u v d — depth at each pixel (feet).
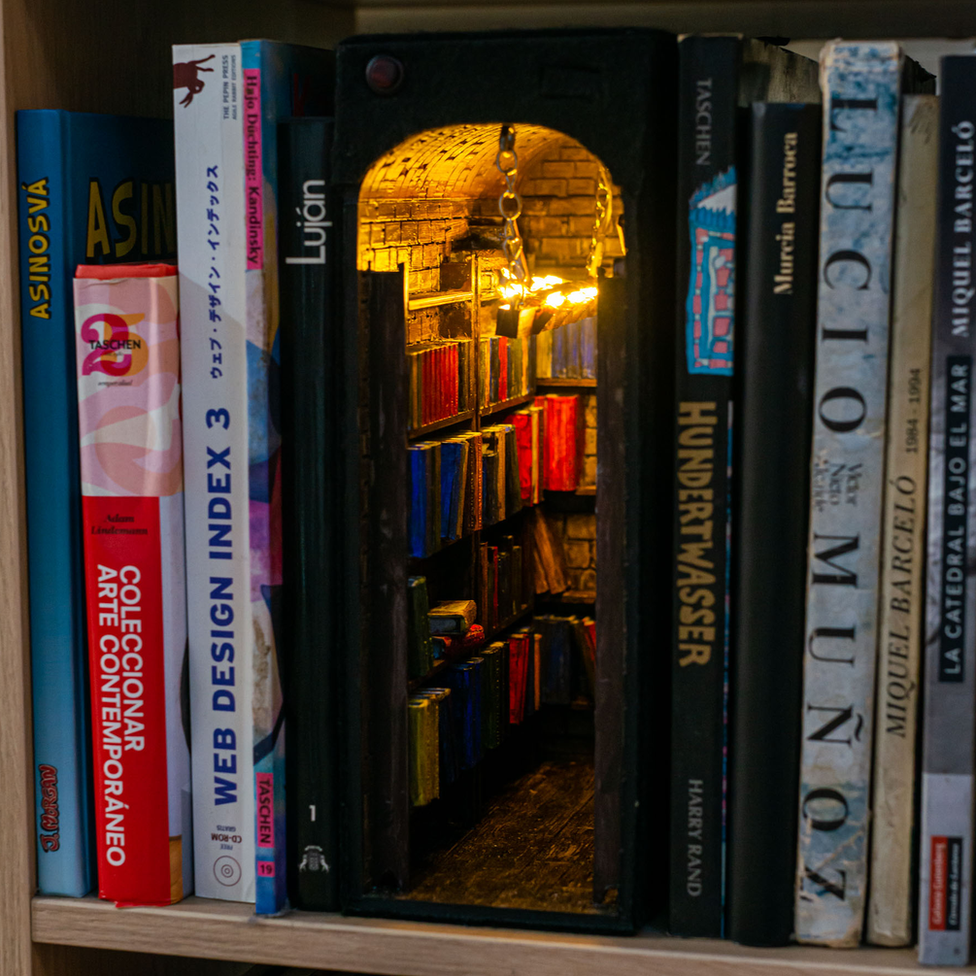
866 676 3.96
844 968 3.98
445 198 6.60
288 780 4.44
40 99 4.46
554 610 9.68
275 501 4.31
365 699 4.45
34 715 4.55
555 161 10.00
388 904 4.39
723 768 4.10
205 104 4.19
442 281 6.82
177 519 4.38
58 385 4.39
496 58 3.99
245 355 4.26
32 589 4.49
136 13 5.10
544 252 10.14
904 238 3.82
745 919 4.11
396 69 4.04
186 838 4.54
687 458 4.00
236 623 4.41
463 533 7.02
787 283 3.87
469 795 6.33
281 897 4.42
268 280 4.22
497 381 8.11
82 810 4.57
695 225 3.91
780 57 5.00
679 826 4.14
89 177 4.44
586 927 4.25
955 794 3.91
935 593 3.84
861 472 3.89
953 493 3.81
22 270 4.37
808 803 4.05
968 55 3.69
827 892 4.07
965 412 3.78
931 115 3.76
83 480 4.36
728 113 3.85
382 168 4.40
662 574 4.24
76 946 4.80
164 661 4.42
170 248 5.04
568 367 9.55
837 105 3.76
